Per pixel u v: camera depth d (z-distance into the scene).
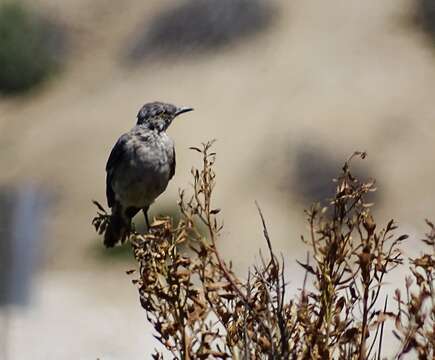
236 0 35.81
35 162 32.06
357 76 32.69
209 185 6.78
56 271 25.48
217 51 35.38
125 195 9.05
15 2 38.94
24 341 15.59
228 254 21.33
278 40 34.91
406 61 33.25
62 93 36.62
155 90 34.03
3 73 37.44
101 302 19.58
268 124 31.16
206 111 32.16
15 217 18.33
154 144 9.02
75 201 30.00
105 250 26.34
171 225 6.39
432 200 28.16
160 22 37.25
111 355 15.39
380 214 28.09
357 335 6.21
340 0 36.06
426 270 6.30
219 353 6.20
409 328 6.25
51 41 38.72
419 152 29.98
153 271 6.30
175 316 6.26
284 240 26.23
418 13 34.91
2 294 17.73
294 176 29.30
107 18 40.00
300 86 32.62
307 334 6.11
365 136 30.47
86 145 32.31
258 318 6.16
